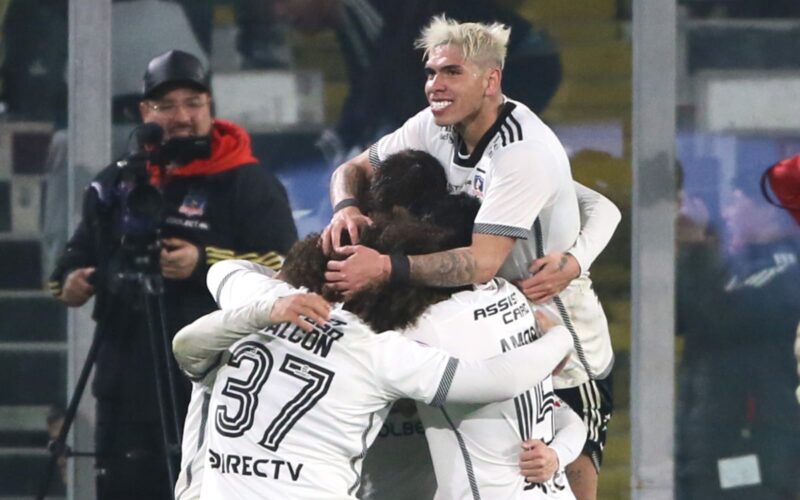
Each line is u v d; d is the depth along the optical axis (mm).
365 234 10781
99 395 15727
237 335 10336
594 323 12789
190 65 15445
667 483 17500
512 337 10586
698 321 17562
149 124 14820
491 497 10547
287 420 10141
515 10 17469
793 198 13703
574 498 11359
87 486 17438
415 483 11680
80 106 17516
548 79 17516
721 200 17562
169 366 14836
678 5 17531
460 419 10508
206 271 15039
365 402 10164
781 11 17547
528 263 12219
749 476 17562
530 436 10656
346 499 10164
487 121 11742
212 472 10438
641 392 17500
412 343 10180
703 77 17547
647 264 17484
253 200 15391
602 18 17469
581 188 13227
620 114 17547
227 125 15914
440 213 11281
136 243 14672
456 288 10727
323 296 10547
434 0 17516
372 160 12727
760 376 17562
